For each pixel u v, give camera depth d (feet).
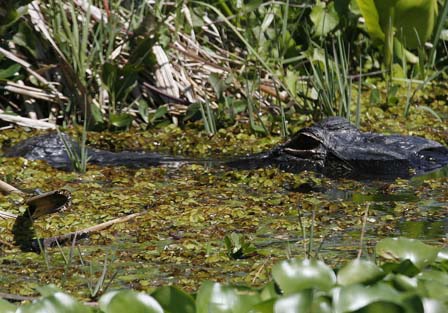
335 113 44.21
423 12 49.62
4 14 41.98
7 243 26.84
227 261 25.00
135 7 47.37
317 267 19.10
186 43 47.21
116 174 35.19
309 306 17.46
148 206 30.91
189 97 45.03
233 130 42.29
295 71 46.50
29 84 43.55
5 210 30.14
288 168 35.96
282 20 51.01
